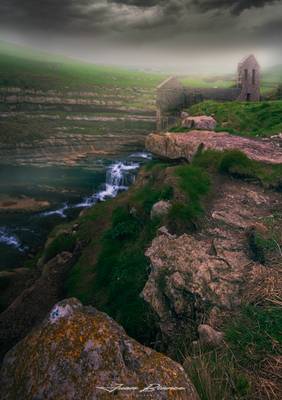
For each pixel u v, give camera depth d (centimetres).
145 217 1313
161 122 4181
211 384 432
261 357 497
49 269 1449
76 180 3628
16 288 1543
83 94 7181
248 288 674
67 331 344
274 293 629
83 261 1370
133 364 333
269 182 1184
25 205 2856
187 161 1661
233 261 765
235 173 1262
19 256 2036
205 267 751
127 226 1347
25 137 5000
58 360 326
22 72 7325
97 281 1164
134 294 931
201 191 1163
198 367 464
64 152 4966
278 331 536
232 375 462
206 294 684
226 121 2433
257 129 2117
